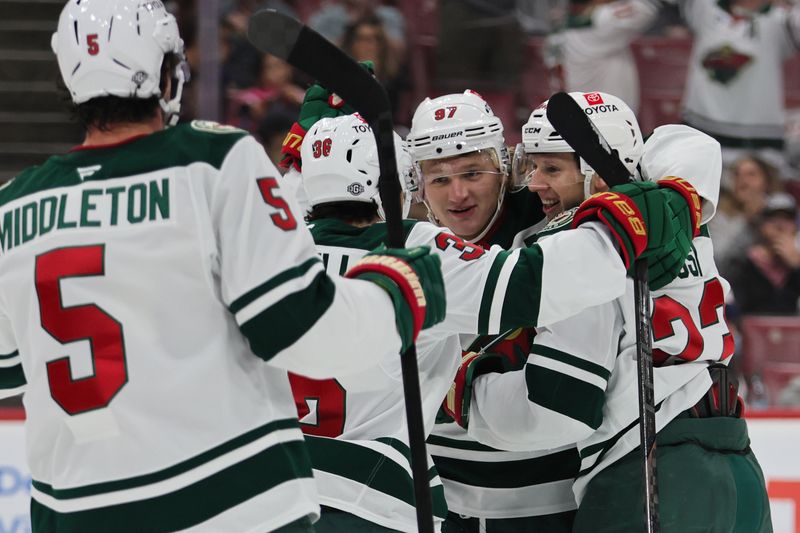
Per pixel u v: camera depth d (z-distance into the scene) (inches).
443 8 781.3
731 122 765.9
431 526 210.8
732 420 282.4
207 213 191.8
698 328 279.0
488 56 782.5
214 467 190.1
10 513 475.2
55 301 192.4
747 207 746.8
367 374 238.1
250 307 189.5
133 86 199.8
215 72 765.9
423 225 248.5
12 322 203.0
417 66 784.9
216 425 191.0
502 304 231.9
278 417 198.5
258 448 193.3
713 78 768.3
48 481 199.5
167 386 189.8
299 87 770.8
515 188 311.1
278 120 756.6
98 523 190.4
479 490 295.3
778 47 761.6
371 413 240.1
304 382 240.7
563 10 782.5
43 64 822.5
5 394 229.8
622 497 273.6
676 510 269.9
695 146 286.0
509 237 310.3
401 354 211.0
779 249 729.0
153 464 189.2
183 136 197.2
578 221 241.9
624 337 276.1
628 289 271.1
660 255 257.3
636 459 274.1
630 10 766.5
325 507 235.0
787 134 764.0
